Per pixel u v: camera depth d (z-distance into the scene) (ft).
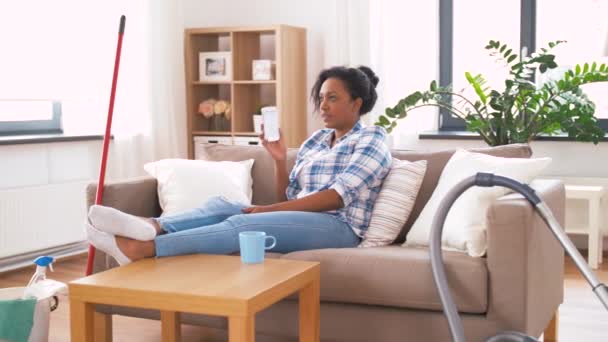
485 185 7.71
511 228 7.57
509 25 16.83
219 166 10.43
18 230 13.91
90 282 6.91
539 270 8.14
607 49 14.79
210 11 18.63
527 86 13.96
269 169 10.69
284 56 16.79
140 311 8.99
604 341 9.67
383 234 9.12
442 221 7.69
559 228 7.41
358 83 9.80
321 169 9.67
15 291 9.23
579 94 14.39
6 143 13.52
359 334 8.21
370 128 9.50
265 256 8.70
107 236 7.77
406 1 16.42
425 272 7.81
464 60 17.19
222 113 17.90
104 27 15.46
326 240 8.98
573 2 16.31
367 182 9.23
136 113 16.14
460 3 17.10
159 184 10.12
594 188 14.38
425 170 9.42
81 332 6.97
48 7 14.57
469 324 7.79
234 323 6.32
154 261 7.71
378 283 7.97
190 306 6.47
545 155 15.79
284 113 16.85
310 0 17.80
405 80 16.52
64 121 15.66
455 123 17.29
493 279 7.66
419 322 7.96
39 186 14.28
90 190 9.74
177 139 16.97
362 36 16.74
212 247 8.18
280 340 9.11
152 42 16.37
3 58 13.99
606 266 14.33
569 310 11.16
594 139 14.24
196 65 17.95
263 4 18.33
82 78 15.17
